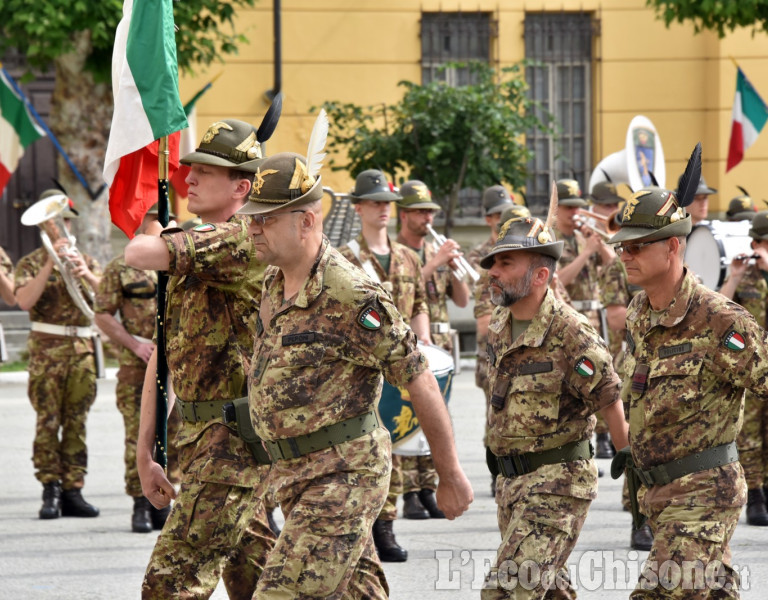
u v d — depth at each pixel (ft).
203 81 117.08
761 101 112.27
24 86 120.16
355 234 69.10
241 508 28.89
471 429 73.77
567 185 66.44
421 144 109.60
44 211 51.52
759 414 51.16
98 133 105.50
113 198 34.81
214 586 29.27
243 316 29.09
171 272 28.02
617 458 30.12
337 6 119.85
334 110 110.93
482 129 108.27
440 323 56.95
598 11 123.13
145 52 32.60
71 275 52.03
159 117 32.32
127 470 49.65
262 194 25.09
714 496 28.50
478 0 121.90
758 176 124.36
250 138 30.37
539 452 29.27
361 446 25.14
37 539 47.78
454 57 122.72
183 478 29.22
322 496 24.71
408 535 48.42
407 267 50.42
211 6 100.07
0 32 101.65
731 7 103.40
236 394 29.22
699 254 59.62
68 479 52.31
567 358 29.25
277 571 24.52
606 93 123.85
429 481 52.24
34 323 52.95
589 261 66.95
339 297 24.94
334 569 24.49
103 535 48.60
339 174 116.98
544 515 28.71
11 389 94.12
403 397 38.50
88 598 39.06
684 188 29.76
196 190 30.25
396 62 121.19
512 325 30.32
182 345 29.32
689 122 124.47
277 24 114.62
